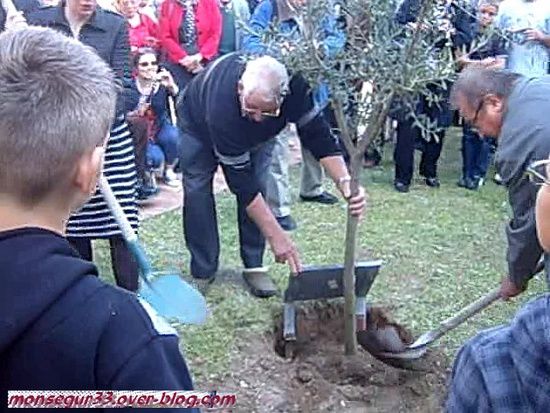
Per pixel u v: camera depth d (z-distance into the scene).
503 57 5.18
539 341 1.17
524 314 1.22
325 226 5.31
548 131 2.78
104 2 5.93
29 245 1.10
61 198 1.15
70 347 1.06
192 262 4.23
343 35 2.99
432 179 6.46
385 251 4.94
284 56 3.09
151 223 5.25
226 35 6.34
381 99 3.05
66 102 1.11
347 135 3.23
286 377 3.56
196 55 6.22
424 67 2.93
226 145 3.55
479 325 4.09
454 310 4.23
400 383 3.62
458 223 5.53
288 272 4.46
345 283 3.58
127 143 3.66
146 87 5.71
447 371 3.70
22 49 1.13
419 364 3.72
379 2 2.89
